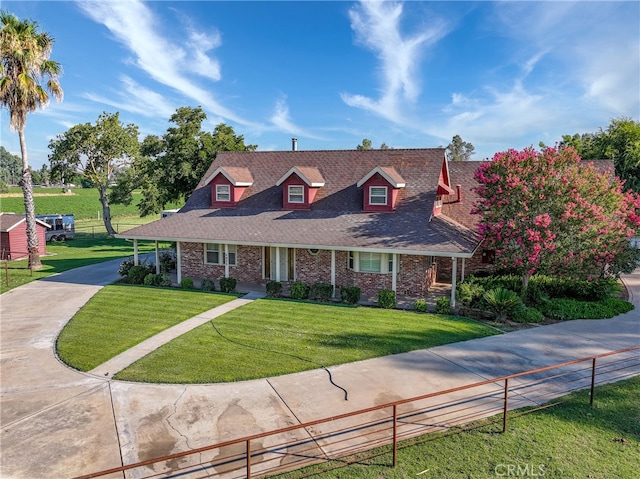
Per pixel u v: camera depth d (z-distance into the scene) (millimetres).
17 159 182625
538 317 15445
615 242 16438
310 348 12695
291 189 21922
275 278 21516
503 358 12047
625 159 37906
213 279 22469
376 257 19438
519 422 8727
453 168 26172
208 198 24266
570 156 16625
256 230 20453
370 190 20406
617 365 11609
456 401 9586
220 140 34062
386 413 9062
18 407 9398
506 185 16500
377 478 7051
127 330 14445
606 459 7562
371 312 16641
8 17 24156
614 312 16422
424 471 7219
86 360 11914
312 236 19234
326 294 18531
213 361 11727
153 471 7242
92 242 41500
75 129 41875
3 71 24281
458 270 22844
